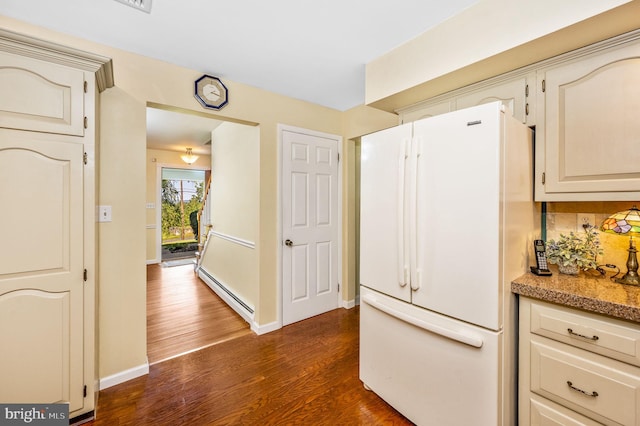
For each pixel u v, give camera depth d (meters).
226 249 3.65
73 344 1.50
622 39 1.23
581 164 1.35
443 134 1.37
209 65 2.13
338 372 2.04
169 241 7.59
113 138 1.86
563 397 1.18
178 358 2.22
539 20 1.27
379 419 1.60
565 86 1.40
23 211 1.37
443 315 1.39
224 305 3.41
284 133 2.74
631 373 1.03
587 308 1.10
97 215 1.79
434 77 1.67
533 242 1.56
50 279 1.43
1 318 1.33
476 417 1.27
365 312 1.83
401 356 1.58
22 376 1.38
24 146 1.36
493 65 1.52
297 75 2.31
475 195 1.26
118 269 1.89
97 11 1.51
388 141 1.65
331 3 1.47
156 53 1.95
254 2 1.46
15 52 1.33
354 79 2.38
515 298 1.35
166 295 3.79
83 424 1.54
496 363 1.21
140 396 1.77
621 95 1.24
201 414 1.63
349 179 3.26
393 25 1.66
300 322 2.89
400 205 1.54
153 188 5.68
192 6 1.48
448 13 1.56
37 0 1.42
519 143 1.37
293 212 2.84
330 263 3.17
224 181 3.76
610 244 1.50
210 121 3.68
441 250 1.39
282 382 1.92
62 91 1.45
